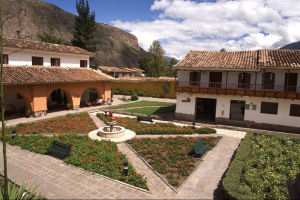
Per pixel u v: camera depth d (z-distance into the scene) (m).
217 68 18.31
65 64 24.67
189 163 10.74
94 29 43.62
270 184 8.76
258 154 11.94
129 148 12.68
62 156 10.80
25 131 14.95
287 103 17.08
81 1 40.94
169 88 36.78
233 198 7.16
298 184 5.21
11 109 21.33
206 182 9.02
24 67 19.80
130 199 7.46
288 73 16.22
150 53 52.25
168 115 22.97
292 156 11.73
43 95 19.92
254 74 18.41
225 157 11.84
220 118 19.62
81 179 8.70
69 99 23.41
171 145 13.22
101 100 27.09
